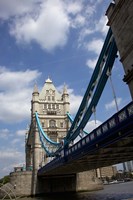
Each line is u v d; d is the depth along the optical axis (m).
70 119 84.00
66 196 55.91
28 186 66.81
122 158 31.20
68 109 89.19
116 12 17.23
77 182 67.75
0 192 62.72
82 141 26.42
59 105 89.62
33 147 74.81
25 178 67.56
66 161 34.41
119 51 16.73
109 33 19.89
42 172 60.53
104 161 33.12
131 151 26.66
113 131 18.75
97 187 69.56
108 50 21.34
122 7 16.47
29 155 96.75
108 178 147.38
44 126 84.31
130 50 15.41
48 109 87.44
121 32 16.53
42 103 88.50
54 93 92.12
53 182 67.88
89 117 28.73
